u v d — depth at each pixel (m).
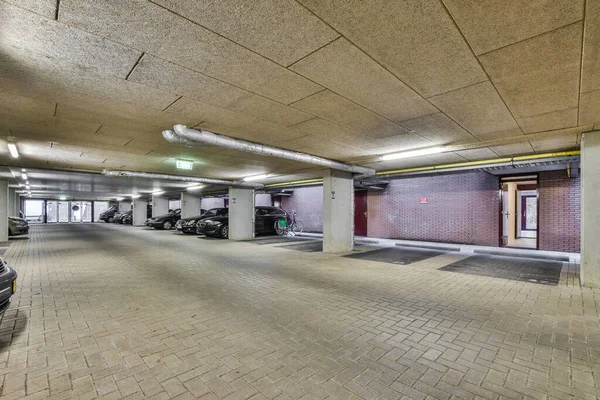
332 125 4.76
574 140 5.59
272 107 3.96
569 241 8.36
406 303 4.16
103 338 3.04
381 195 13.09
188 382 2.29
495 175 9.88
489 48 2.50
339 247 9.11
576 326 3.35
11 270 3.40
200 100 3.71
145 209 22.92
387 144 6.07
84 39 2.36
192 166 8.96
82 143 6.03
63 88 3.32
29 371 2.42
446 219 11.05
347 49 2.54
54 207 31.17
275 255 8.41
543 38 2.34
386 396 2.12
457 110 4.04
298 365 2.54
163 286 5.05
